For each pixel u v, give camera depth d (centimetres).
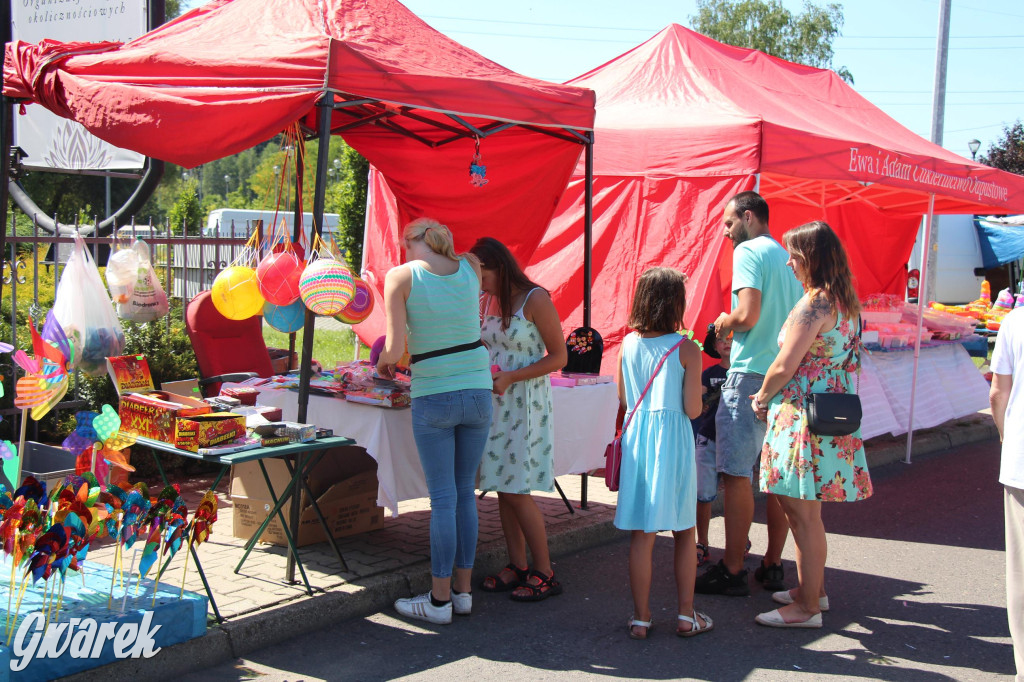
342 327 1802
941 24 1681
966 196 802
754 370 448
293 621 395
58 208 1945
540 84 508
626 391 412
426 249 401
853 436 404
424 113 566
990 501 684
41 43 452
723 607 452
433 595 416
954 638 418
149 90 401
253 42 441
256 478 486
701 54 862
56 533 307
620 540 568
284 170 521
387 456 436
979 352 995
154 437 393
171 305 713
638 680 366
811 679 371
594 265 784
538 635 410
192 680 349
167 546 351
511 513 462
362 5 498
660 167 736
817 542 418
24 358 405
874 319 861
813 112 838
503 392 428
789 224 1024
